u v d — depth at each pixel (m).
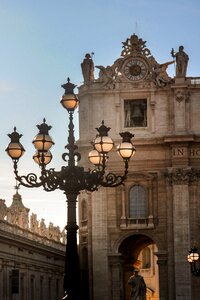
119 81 85.81
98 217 84.12
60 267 102.19
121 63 86.00
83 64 87.19
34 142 28.78
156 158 84.31
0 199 71.00
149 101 85.31
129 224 83.88
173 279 81.94
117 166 84.50
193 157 83.94
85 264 85.44
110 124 85.62
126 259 90.25
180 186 83.12
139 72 85.75
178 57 84.81
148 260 129.38
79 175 28.62
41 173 28.69
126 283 91.06
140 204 84.44
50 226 99.06
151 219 83.38
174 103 84.62
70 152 29.20
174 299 81.44
